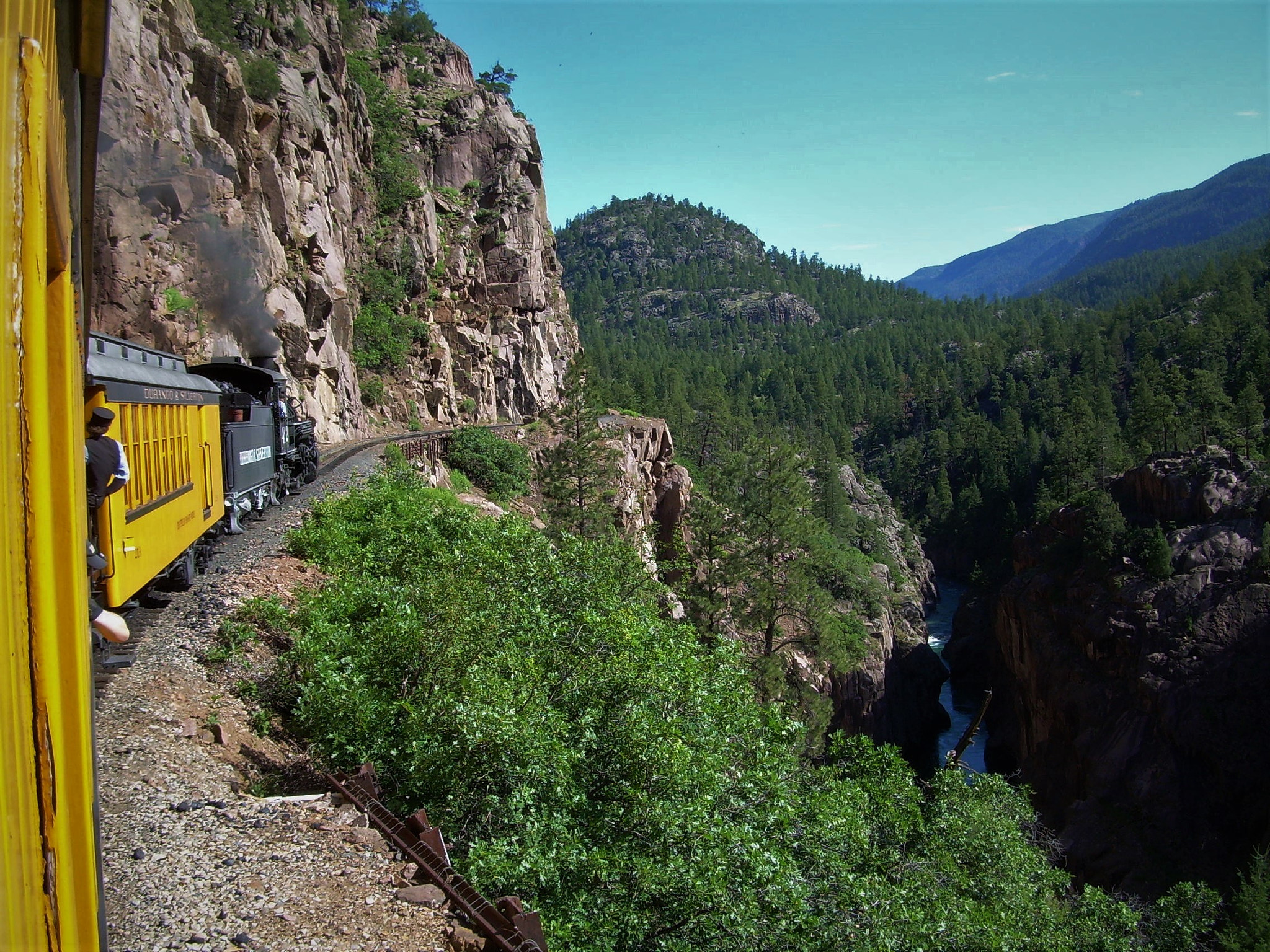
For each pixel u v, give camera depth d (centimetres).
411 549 1661
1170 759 4822
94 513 927
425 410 5538
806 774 1584
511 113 7338
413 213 5781
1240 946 2947
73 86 240
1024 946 1596
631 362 16625
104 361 1042
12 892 168
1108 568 5891
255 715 1007
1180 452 6638
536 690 1078
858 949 1123
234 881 634
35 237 191
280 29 4491
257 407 2066
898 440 15988
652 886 932
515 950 610
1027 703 6206
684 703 1291
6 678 172
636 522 4603
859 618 6050
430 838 744
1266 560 5222
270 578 1478
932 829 1869
